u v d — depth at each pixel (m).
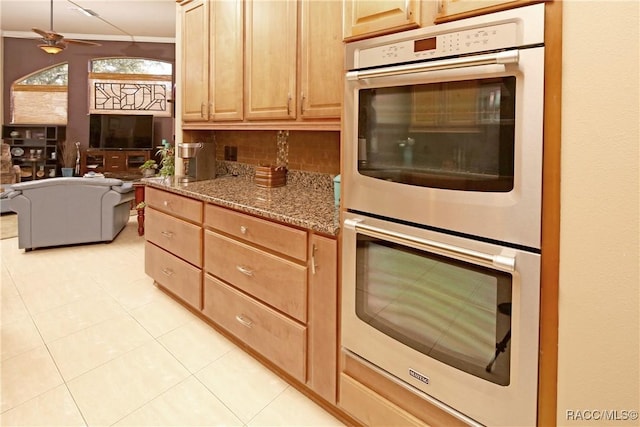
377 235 1.34
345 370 1.58
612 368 0.97
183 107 2.95
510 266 1.05
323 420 1.68
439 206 1.20
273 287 1.84
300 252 1.69
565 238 1.00
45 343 2.23
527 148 1.02
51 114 7.79
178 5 2.96
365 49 1.35
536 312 1.05
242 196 2.23
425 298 1.29
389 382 1.44
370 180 1.38
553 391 1.05
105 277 3.28
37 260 3.69
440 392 1.27
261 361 2.08
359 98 1.39
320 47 1.97
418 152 1.24
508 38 1.02
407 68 1.21
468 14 1.10
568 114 0.97
